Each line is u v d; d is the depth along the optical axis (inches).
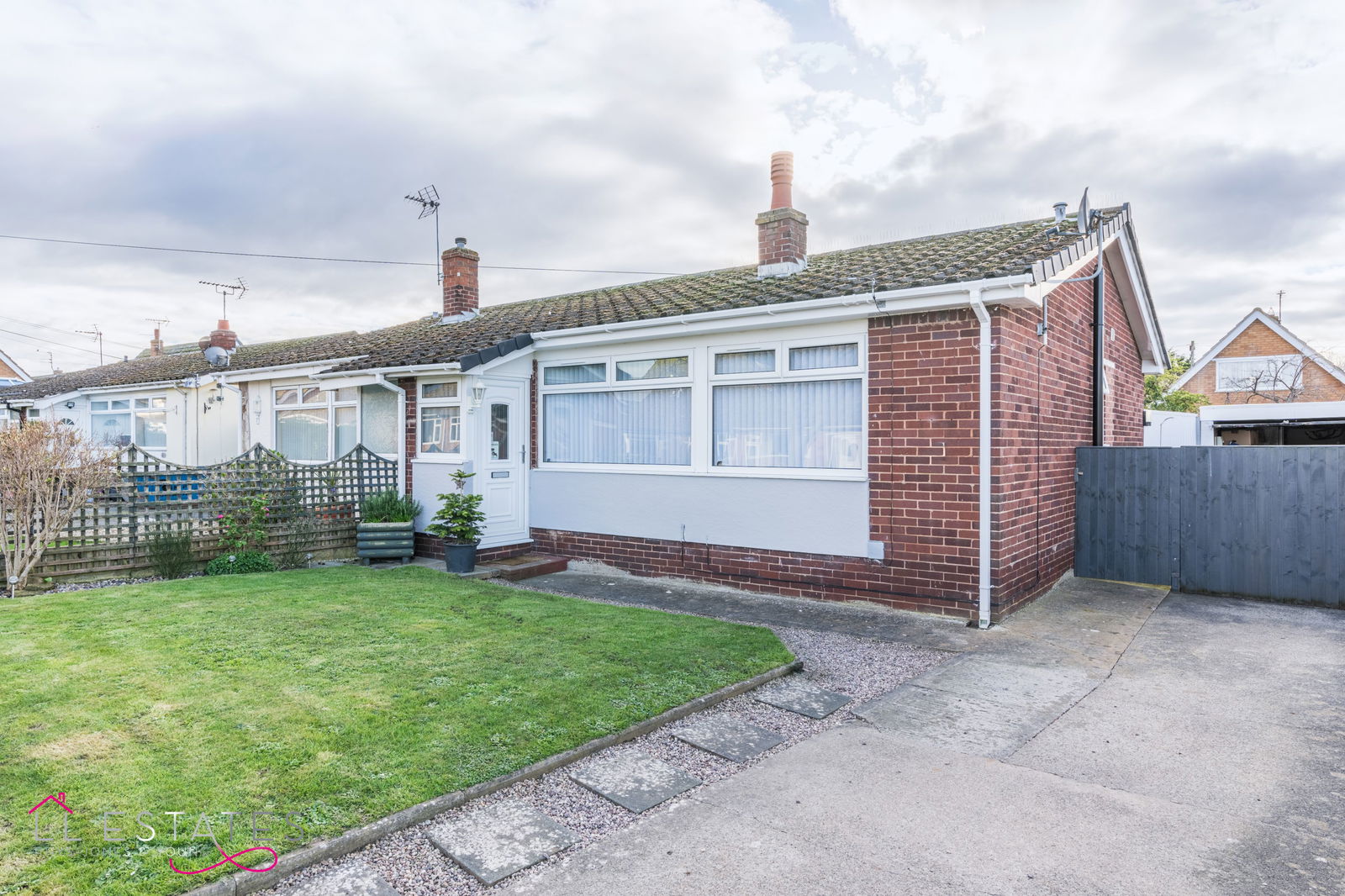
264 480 393.7
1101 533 377.7
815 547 338.0
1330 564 319.6
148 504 355.6
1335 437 618.8
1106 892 116.4
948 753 171.8
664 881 119.0
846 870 122.4
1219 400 1282.0
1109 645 264.1
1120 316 487.8
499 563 409.7
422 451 450.6
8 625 251.6
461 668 214.5
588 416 428.1
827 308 323.3
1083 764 165.3
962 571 298.7
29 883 108.0
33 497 314.7
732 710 199.0
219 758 151.9
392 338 606.5
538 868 122.7
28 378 1395.2
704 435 375.9
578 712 184.5
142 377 743.7
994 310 295.0
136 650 224.7
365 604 294.8
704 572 375.9
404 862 123.6
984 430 292.4
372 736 165.3
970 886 117.8
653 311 395.9
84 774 143.1
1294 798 148.8
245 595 307.3
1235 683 221.8
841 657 249.0
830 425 339.3
